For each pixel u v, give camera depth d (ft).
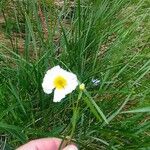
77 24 1.00
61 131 0.81
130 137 0.77
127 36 1.02
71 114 0.86
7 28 1.05
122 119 0.86
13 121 0.80
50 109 0.85
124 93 0.86
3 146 0.77
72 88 0.61
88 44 0.98
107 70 0.92
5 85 0.85
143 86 0.89
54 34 1.01
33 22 1.04
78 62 0.92
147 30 1.10
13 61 0.95
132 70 0.95
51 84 0.62
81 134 0.80
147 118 0.85
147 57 0.95
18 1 1.13
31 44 1.02
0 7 1.09
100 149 0.80
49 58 0.92
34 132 0.75
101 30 1.02
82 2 1.11
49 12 1.10
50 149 0.70
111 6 1.09
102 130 0.75
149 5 1.27
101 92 0.85
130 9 1.16
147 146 0.74
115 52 0.97
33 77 0.88
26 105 0.84
